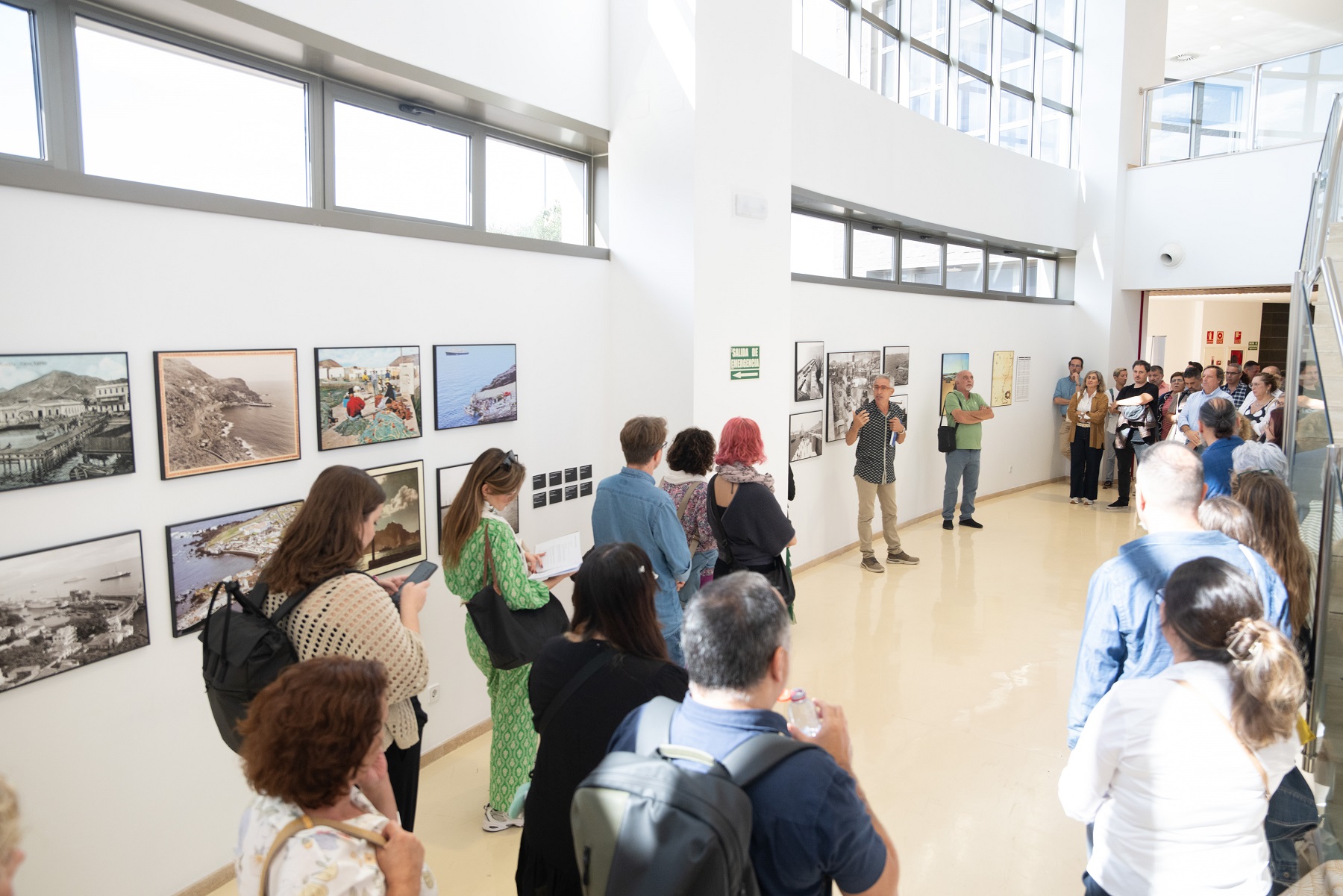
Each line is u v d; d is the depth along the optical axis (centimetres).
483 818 316
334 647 190
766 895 120
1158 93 1011
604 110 441
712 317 440
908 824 313
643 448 318
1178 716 156
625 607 176
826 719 144
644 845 111
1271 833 202
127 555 246
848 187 667
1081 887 275
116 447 243
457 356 362
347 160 333
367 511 204
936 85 826
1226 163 938
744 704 129
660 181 431
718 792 112
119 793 247
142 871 254
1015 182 916
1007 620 546
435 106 363
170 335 257
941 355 841
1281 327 1518
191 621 264
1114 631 209
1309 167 877
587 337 441
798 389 642
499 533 278
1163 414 915
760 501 379
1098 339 1043
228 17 263
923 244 813
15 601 220
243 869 132
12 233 218
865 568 677
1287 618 206
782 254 494
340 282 311
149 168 264
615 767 122
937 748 372
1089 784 166
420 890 144
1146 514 225
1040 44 986
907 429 802
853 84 665
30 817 227
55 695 231
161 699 258
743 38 450
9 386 217
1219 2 1229
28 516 224
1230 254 941
